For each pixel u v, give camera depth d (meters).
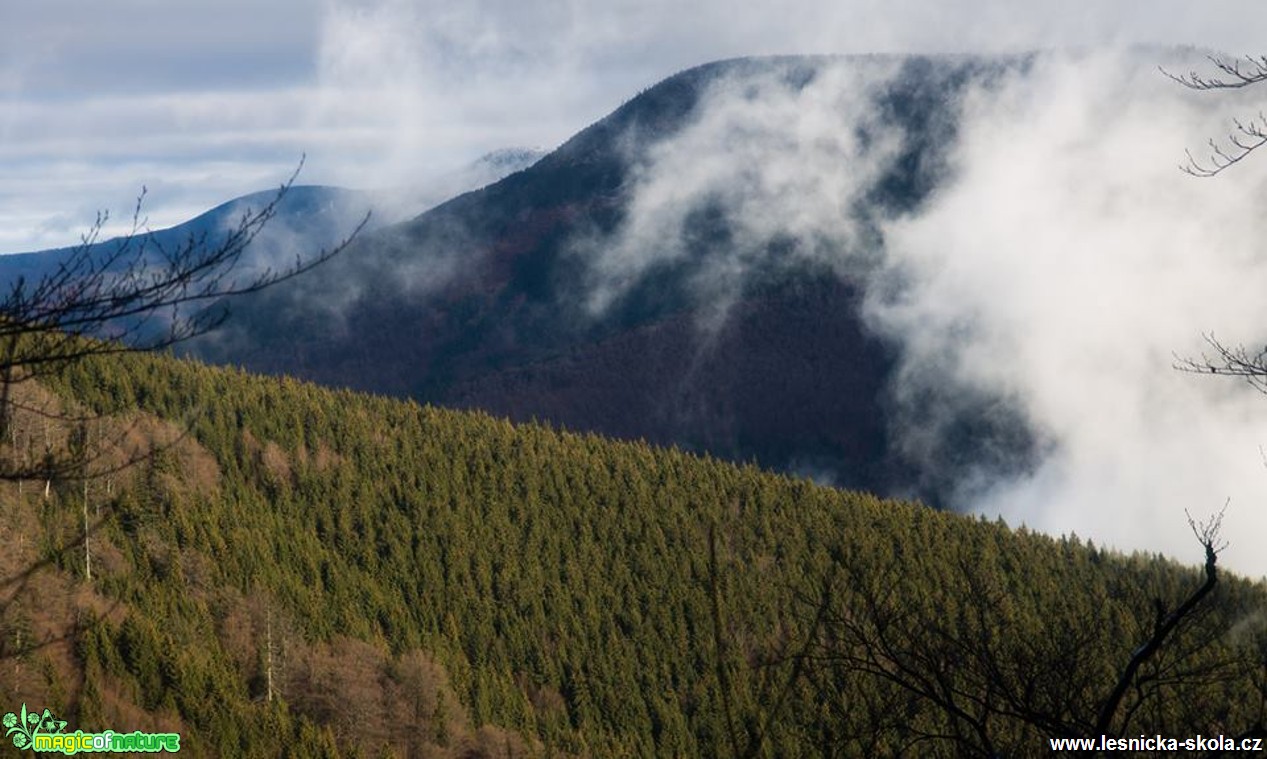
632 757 90.06
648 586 113.06
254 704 73.75
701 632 104.25
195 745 62.75
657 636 104.94
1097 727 9.63
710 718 95.25
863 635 10.14
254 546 98.94
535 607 110.56
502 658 101.44
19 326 7.01
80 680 57.69
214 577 86.12
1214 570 9.41
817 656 9.98
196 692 67.38
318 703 78.50
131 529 81.25
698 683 97.75
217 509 99.19
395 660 86.75
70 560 66.56
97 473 8.20
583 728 92.94
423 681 82.75
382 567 112.31
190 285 7.27
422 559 114.38
